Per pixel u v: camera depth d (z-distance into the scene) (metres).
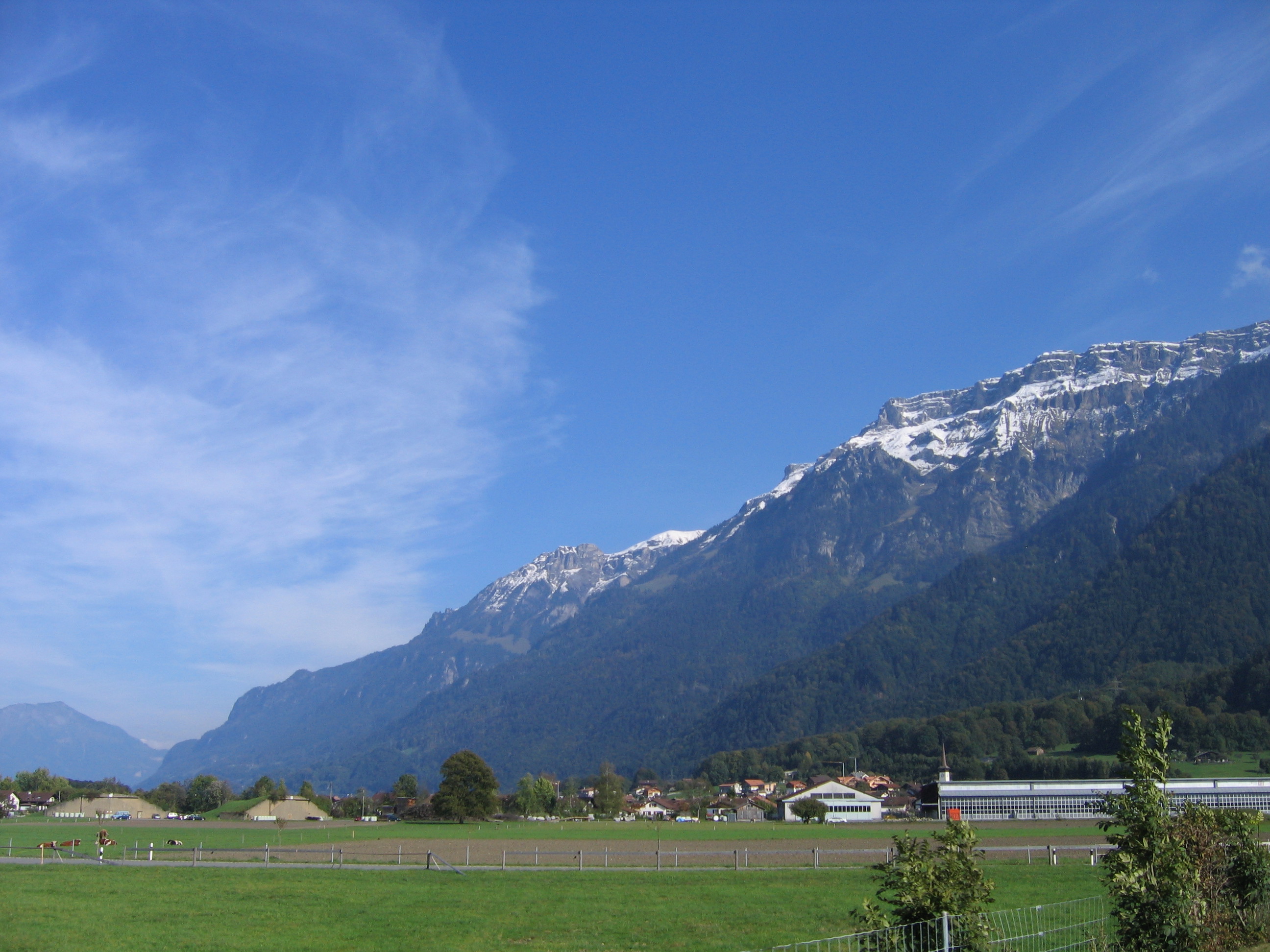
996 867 63.66
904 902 20.17
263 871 64.44
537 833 129.38
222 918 41.12
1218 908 24.75
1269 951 24.19
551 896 49.16
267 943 35.19
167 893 49.91
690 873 62.69
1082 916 33.88
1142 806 23.28
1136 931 22.83
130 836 113.94
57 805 193.50
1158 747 24.20
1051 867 63.50
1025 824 149.00
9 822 156.00
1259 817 26.73
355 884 55.22
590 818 194.75
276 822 163.62
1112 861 23.11
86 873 61.94
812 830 141.38
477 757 164.25
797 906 44.66
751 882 56.19
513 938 36.09
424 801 174.12
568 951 33.41
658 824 165.75
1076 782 169.50
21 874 60.28
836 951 32.41
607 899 47.59
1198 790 149.38
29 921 39.84
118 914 42.00
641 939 35.78
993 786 169.88
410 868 67.38
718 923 39.59
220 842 102.38
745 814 197.88
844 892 50.81
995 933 24.02
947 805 169.50
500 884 55.34
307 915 42.06
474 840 109.25
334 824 162.62
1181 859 23.22
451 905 45.25
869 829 146.75
